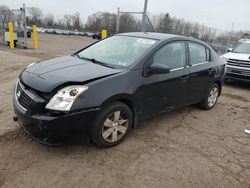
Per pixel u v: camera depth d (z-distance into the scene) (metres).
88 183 2.97
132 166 3.36
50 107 3.10
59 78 3.37
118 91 3.52
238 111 6.07
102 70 3.72
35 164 3.21
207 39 23.66
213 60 5.69
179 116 5.30
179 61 4.66
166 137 4.26
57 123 3.08
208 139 4.36
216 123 5.13
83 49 5.01
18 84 3.71
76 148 3.63
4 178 2.92
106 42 4.91
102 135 3.54
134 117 3.97
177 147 3.96
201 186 3.10
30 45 20.08
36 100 3.15
